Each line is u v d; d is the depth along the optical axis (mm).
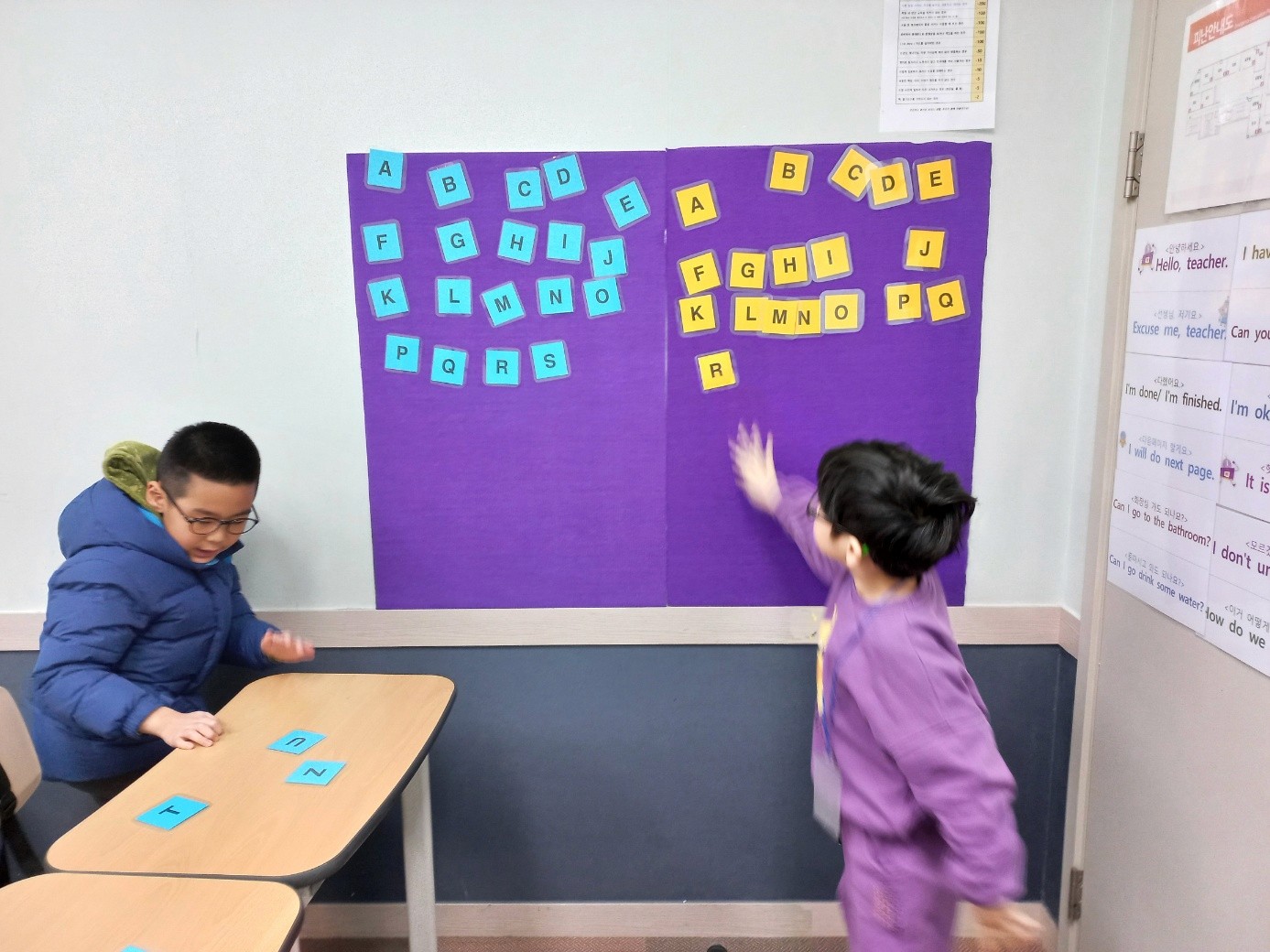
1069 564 1641
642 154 1527
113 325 1600
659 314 1575
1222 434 1174
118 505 1354
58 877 950
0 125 1537
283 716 1325
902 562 1110
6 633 1694
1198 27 1223
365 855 1820
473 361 1597
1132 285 1408
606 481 1634
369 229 1560
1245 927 1148
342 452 1640
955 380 1587
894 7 1475
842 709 1223
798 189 1528
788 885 1801
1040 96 1504
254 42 1507
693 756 1750
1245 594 1134
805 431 1607
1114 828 1489
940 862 1216
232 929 870
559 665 1716
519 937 1833
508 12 1492
